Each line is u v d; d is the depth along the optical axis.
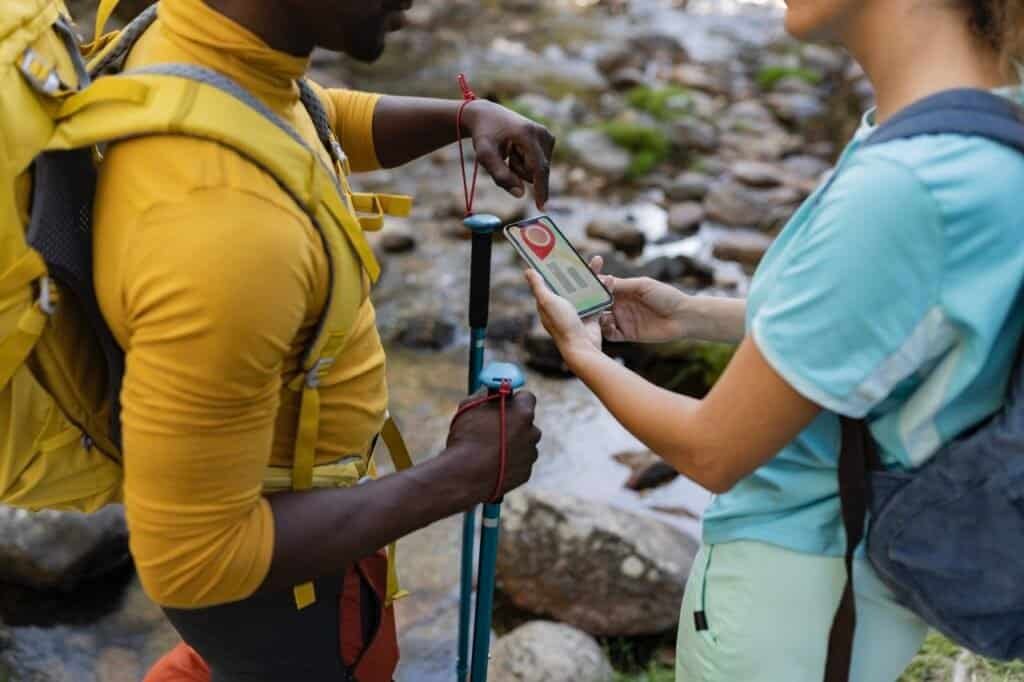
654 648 2.74
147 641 2.74
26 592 2.82
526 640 2.58
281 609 1.56
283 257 1.24
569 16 7.37
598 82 6.31
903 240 1.17
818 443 1.40
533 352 3.89
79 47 1.50
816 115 6.04
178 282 1.20
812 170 5.42
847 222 1.19
